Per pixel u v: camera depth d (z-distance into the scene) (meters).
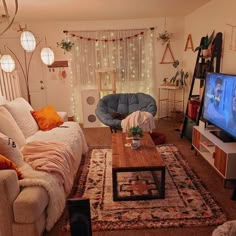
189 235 1.87
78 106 5.49
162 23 5.09
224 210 2.15
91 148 3.80
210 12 3.74
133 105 4.63
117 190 2.42
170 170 2.94
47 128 3.36
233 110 2.59
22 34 2.85
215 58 3.50
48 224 1.93
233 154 2.39
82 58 5.19
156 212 2.14
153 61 5.28
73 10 4.05
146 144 2.77
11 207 1.70
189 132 3.96
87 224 0.92
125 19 5.06
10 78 4.97
